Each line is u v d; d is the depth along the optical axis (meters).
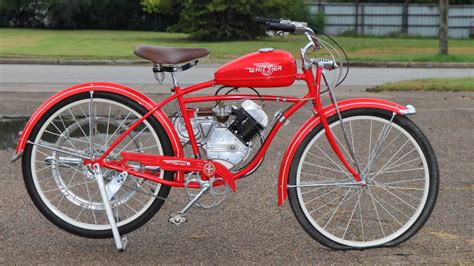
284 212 4.72
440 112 8.90
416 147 3.92
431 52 22.56
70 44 24.17
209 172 3.81
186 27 28.27
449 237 4.21
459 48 25.06
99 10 40.19
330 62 3.85
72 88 3.84
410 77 15.11
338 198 4.88
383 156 5.73
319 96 3.88
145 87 11.92
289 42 25.94
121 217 4.22
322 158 5.18
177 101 3.86
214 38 27.97
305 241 4.16
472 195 5.12
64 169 4.73
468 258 3.88
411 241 4.14
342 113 3.88
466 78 13.19
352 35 35.66
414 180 4.69
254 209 4.79
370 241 4.01
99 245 4.08
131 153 3.82
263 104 3.93
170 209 4.77
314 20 34.94
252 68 3.75
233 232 4.33
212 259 3.87
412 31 35.56
